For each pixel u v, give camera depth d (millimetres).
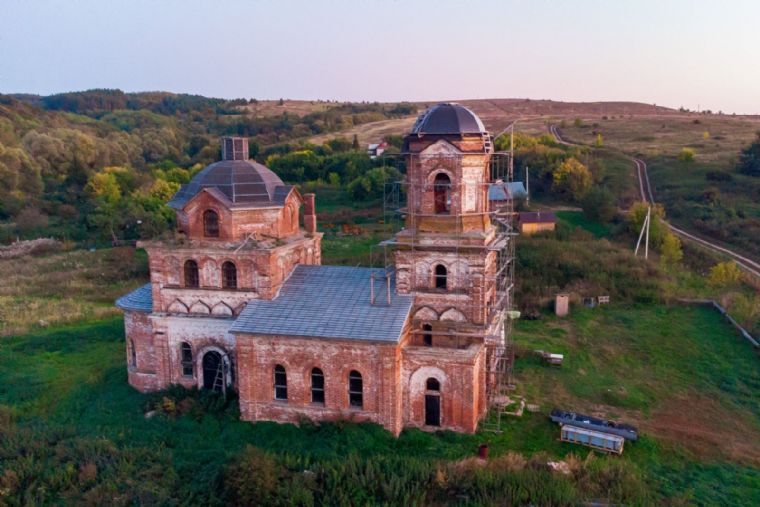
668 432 38062
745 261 86438
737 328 58250
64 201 132375
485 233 36250
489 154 36500
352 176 136500
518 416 38938
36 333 59438
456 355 34688
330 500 28750
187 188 41188
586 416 38281
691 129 183250
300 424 35875
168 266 40094
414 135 36031
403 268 37156
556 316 63344
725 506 29844
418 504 28250
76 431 36875
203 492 29953
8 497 30047
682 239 92688
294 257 41750
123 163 169250
